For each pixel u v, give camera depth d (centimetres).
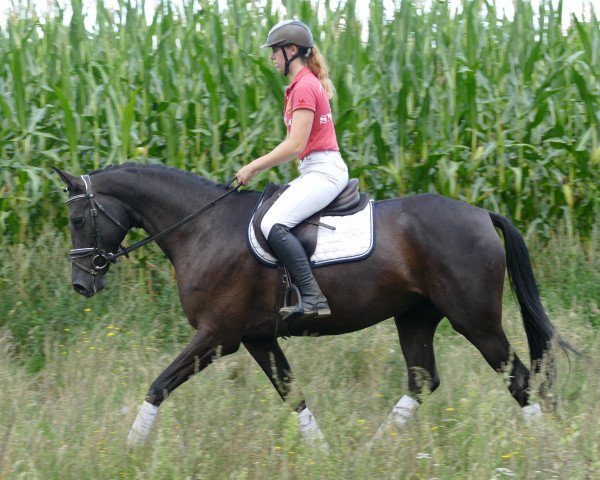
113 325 1173
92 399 916
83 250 898
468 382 959
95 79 1462
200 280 867
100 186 895
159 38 1525
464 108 1372
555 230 1405
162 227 903
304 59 863
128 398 920
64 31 1508
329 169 856
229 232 873
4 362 1066
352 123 1318
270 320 880
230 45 1378
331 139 865
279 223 838
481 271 848
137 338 1141
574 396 926
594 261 1312
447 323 1212
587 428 789
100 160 1400
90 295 912
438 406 921
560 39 1545
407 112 1348
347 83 1370
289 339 1125
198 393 914
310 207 848
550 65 1490
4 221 1338
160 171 905
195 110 1382
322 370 1030
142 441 825
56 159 1312
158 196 896
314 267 850
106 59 1514
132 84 1451
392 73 1370
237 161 1355
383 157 1316
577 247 1313
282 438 812
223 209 888
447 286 852
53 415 891
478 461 749
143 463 780
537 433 776
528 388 859
